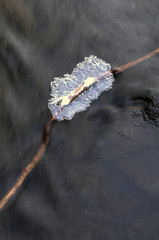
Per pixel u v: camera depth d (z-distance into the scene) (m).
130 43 1.13
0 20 1.12
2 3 1.13
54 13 1.15
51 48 1.13
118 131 1.00
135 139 1.00
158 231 0.94
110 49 1.13
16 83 1.09
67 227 0.95
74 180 0.98
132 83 1.07
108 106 1.05
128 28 1.15
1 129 1.06
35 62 1.11
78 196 0.97
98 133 1.01
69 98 1.04
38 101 1.08
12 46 1.11
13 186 1.01
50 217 0.96
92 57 1.09
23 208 0.98
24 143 1.04
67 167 0.99
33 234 0.96
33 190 0.99
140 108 1.02
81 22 1.15
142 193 0.96
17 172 1.02
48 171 1.00
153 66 1.09
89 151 1.00
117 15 1.17
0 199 1.00
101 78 1.06
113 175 0.97
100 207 0.96
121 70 1.08
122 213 0.95
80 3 1.17
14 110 1.07
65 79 1.06
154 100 1.03
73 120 1.04
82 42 1.14
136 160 0.98
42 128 1.05
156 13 1.17
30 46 1.12
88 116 1.04
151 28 1.15
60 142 1.03
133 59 1.12
